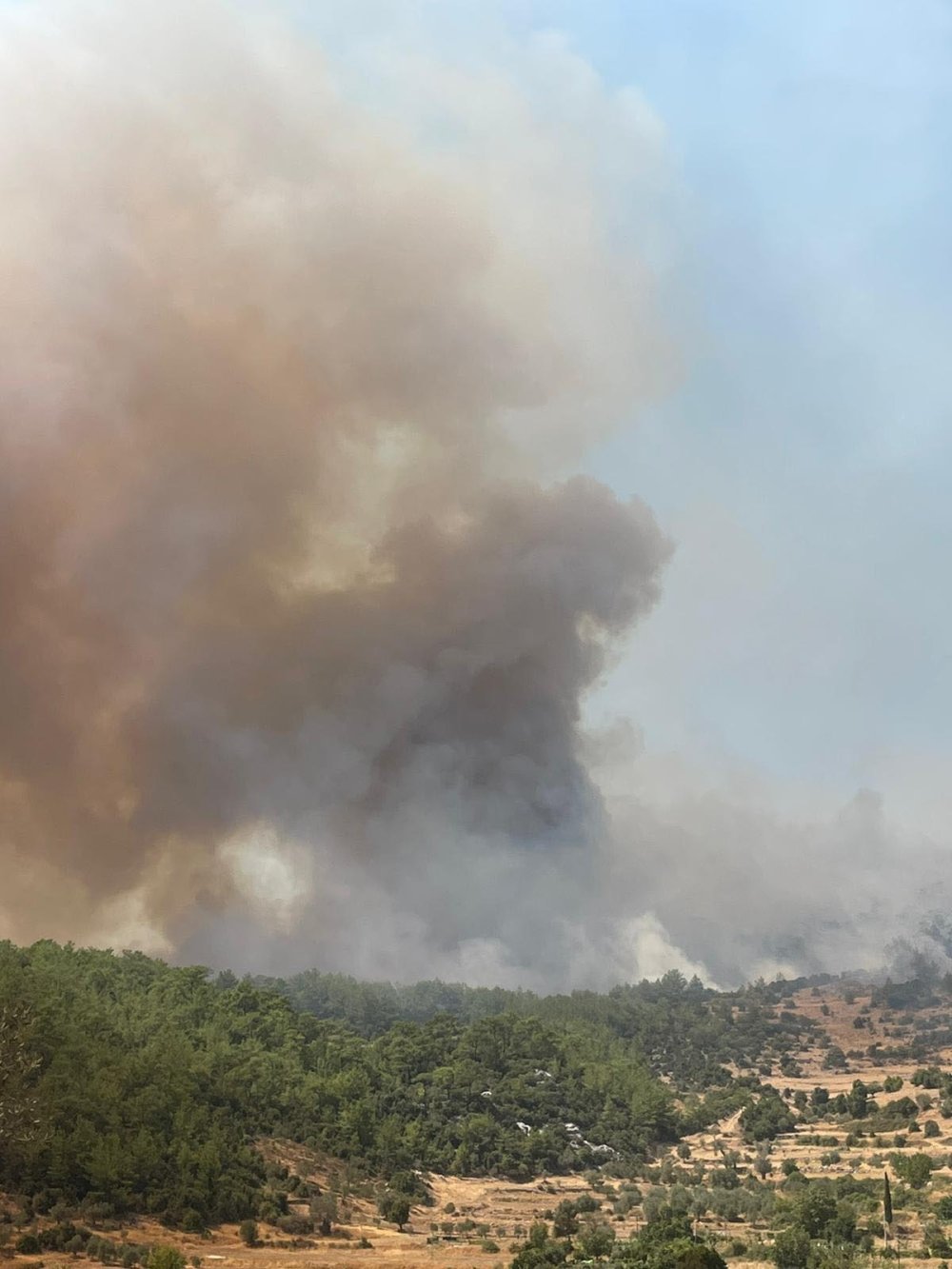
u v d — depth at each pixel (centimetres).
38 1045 10419
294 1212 10438
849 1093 16800
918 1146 13538
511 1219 11281
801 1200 9800
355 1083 13500
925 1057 19525
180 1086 11075
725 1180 12769
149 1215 9569
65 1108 9919
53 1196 9281
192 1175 10038
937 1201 10450
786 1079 18725
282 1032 14312
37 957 13850
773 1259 8600
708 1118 15950
